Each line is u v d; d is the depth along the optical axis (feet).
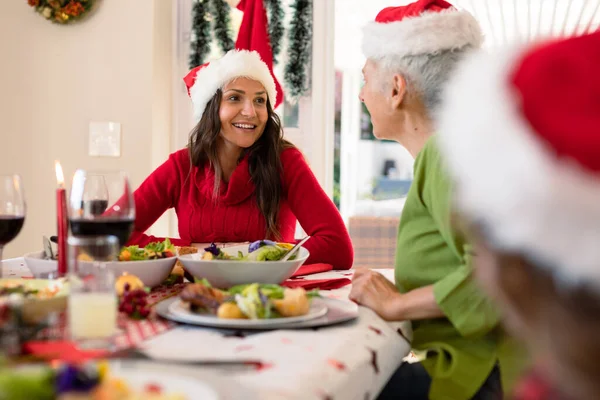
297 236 10.68
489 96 1.36
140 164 10.00
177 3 10.53
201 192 6.66
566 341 1.24
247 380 2.14
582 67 1.30
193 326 2.97
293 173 6.45
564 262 1.21
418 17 4.31
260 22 8.61
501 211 1.30
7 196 3.73
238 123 6.48
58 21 9.96
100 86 10.06
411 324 3.76
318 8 10.34
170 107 10.66
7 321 2.31
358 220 11.78
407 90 4.30
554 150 1.23
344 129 16.17
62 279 3.26
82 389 1.65
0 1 10.21
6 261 4.98
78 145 10.14
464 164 1.41
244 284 3.77
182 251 4.60
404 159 17.76
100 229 3.47
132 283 3.22
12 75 10.25
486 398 3.27
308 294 3.51
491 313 3.15
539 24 8.55
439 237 3.56
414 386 3.58
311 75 10.43
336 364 2.45
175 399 1.73
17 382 1.64
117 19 9.97
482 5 10.10
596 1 9.66
